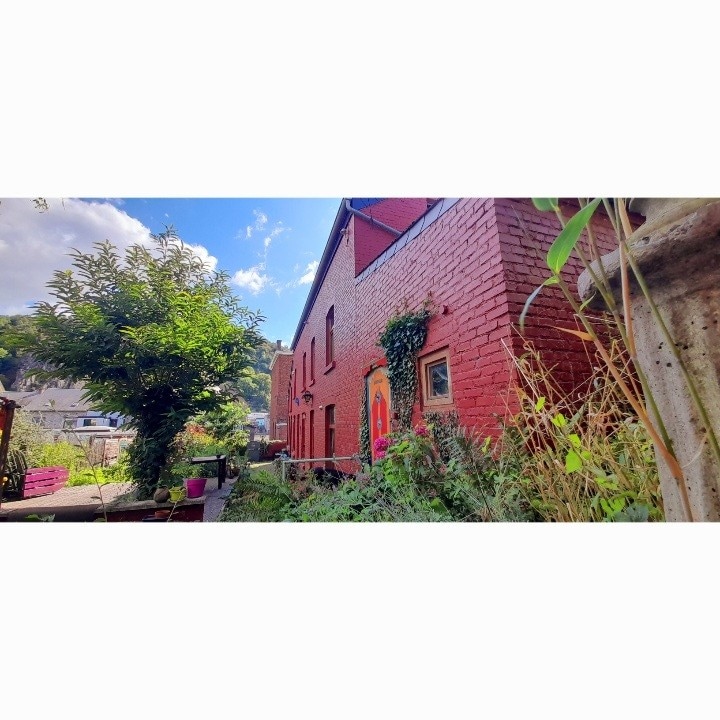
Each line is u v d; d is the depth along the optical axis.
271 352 18.86
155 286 5.02
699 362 0.78
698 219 0.70
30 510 3.77
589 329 0.89
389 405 4.99
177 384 4.99
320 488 3.64
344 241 7.64
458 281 3.56
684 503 0.78
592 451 1.57
